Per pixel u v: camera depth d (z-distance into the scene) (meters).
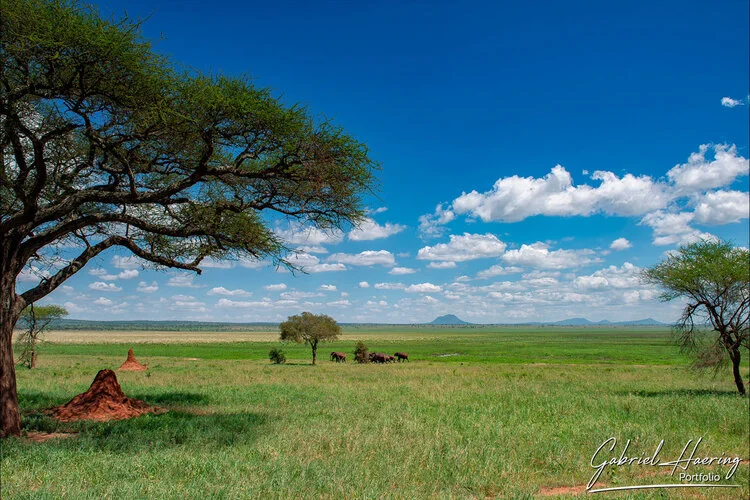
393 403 16.12
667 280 21.91
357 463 8.09
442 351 87.81
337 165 11.47
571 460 9.05
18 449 8.71
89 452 8.65
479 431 11.05
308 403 16.30
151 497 6.17
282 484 6.67
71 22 8.78
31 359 35.19
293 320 52.91
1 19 8.55
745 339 20.80
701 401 16.95
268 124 10.59
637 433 10.98
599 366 46.94
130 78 9.80
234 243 12.96
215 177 12.37
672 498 7.24
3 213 11.95
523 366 46.38
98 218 11.19
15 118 9.62
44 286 11.28
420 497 6.75
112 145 10.59
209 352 75.81
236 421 12.16
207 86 10.19
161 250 14.17
